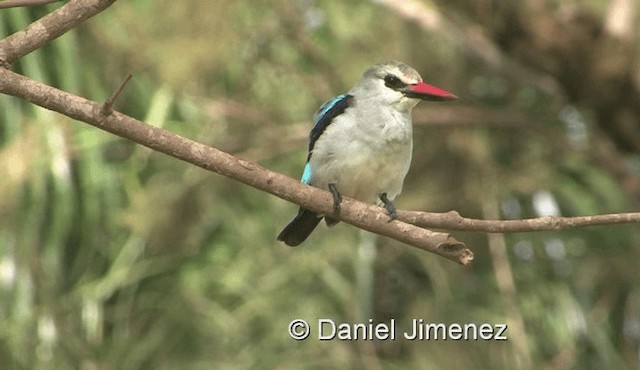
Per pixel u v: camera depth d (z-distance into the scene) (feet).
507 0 36.63
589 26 36.58
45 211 36.63
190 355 39.01
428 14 38.17
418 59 40.09
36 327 37.42
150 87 37.73
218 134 39.75
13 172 33.81
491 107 42.19
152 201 37.45
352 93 25.03
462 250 18.43
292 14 38.75
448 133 39.42
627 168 39.01
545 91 41.39
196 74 34.27
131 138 17.58
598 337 39.09
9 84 17.21
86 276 39.14
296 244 24.44
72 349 37.83
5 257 37.06
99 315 38.37
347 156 24.20
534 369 37.93
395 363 37.63
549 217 18.89
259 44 38.91
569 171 41.04
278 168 41.93
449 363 37.29
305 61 40.70
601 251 39.99
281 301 38.68
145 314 39.52
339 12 40.50
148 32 34.42
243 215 39.45
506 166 40.98
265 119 39.70
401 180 24.76
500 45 37.73
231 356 38.32
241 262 39.34
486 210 38.81
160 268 38.99
